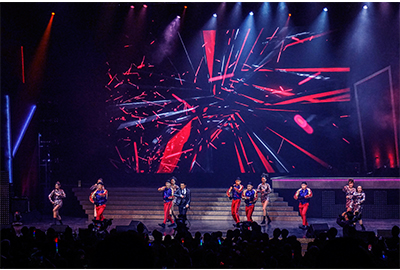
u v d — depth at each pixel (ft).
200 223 54.95
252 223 35.14
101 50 74.13
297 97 78.07
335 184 57.72
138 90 77.87
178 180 77.30
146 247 7.61
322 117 78.38
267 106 79.25
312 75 75.87
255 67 76.18
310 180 58.23
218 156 81.35
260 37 72.49
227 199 61.00
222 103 79.46
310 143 79.46
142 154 79.30
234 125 80.69
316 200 58.29
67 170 73.97
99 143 77.66
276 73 76.84
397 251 24.21
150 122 79.36
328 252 7.49
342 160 78.18
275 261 21.08
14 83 64.80
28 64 68.59
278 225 53.21
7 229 30.04
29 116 67.62
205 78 77.56
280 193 60.03
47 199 64.85
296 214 57.11
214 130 80.94
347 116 77.05
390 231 36.47
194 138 81.00
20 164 65.41
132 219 58.29
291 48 74.43
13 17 63.77
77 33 71.51
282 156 80.53
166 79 77.66
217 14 70.28
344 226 44.04
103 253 7.48
